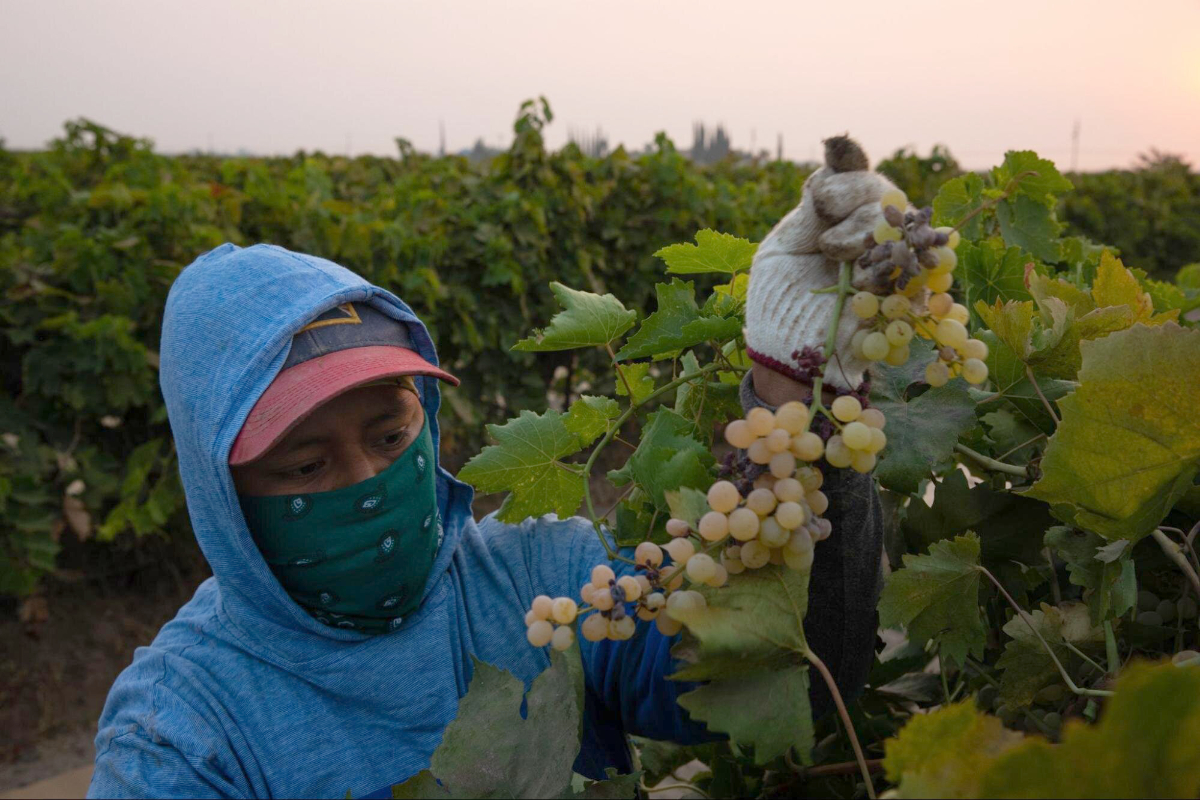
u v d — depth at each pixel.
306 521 1.17
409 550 1.21
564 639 0.88
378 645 1.22
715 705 0.74
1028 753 0.52
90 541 4.86
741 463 0.82
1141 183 11.63
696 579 0.74
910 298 0.82
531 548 1.38
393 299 1.28
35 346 4.49
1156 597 1.06
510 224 6.28
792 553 0.76
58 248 4.71
